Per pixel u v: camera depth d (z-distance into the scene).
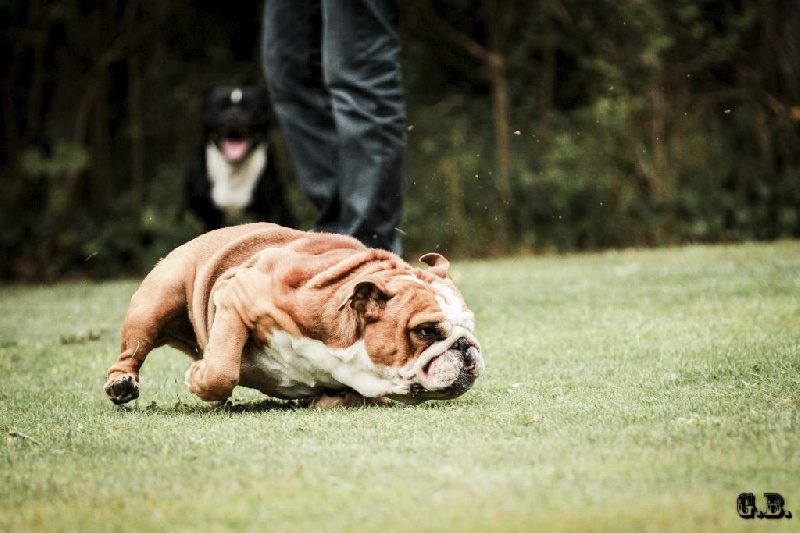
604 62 21.45
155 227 20.28
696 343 8.94
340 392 7.00
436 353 6.46
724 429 5.63
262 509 4.38
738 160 22.05
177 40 21.56
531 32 21.59
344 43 10.16
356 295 6.54
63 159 20.47
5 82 21.38
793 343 8.56
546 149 21.59
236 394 7.70
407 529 4.07
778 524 4.02
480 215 21.06
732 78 22.38
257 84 21.34
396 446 5.43
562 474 4.75
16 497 4.71
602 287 13.48
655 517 4.12
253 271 6.82
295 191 20.44
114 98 21.69
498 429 5.83
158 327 7.27
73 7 21.14
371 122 10.21
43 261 20.55
